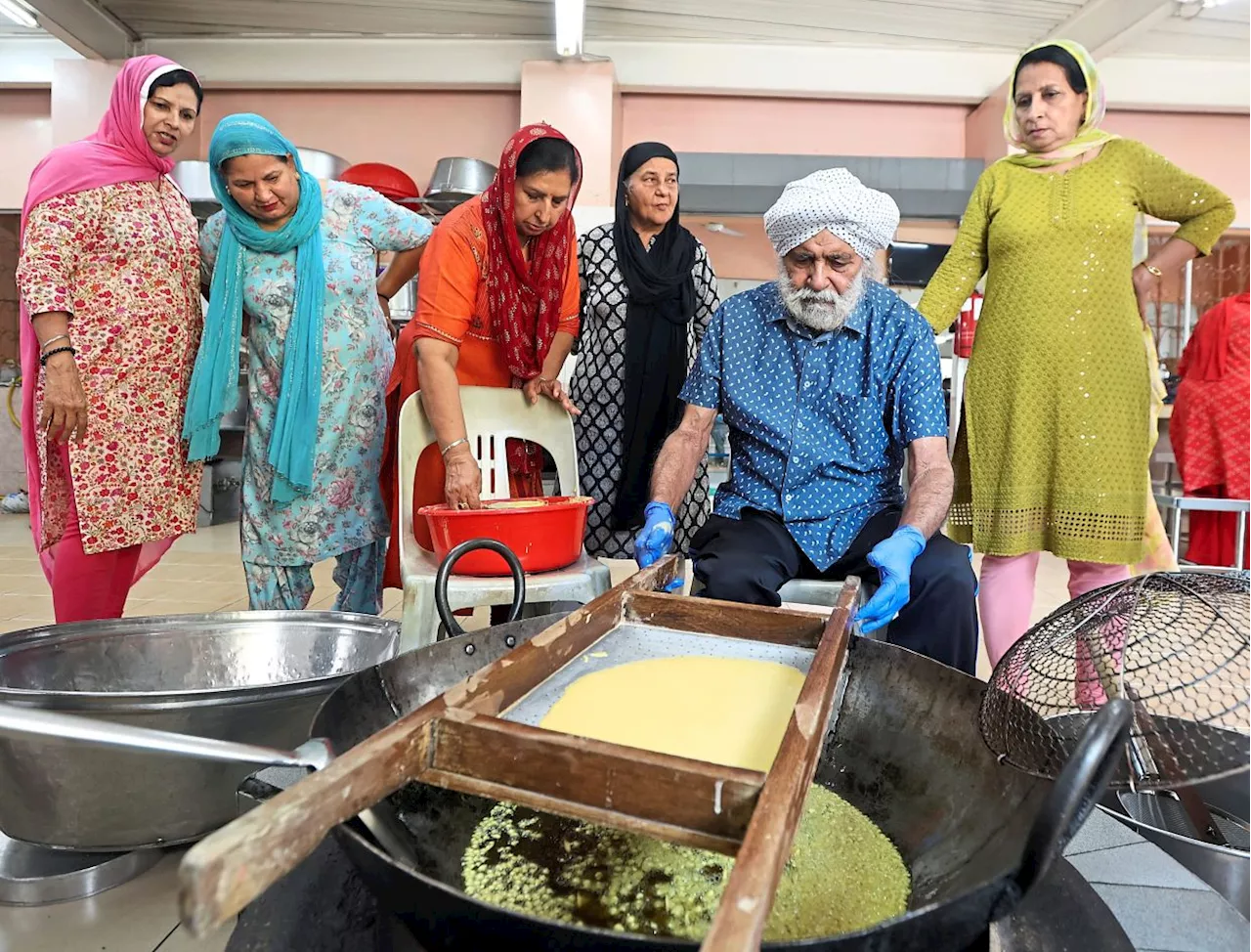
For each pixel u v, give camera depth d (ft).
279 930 1.99
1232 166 17.95
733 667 2.92
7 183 18.76
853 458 4.83
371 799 1.60
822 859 2.23
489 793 1.77
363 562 6.62
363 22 16.79
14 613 8.93
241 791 2.42
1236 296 9.71
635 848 2.22
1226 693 2.09
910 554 3.99
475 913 1.52
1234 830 3.48
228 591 10.41
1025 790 2.11
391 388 6.07
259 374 5.88
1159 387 5.71
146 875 3.78
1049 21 16.01
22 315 5.72
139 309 5.53
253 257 5.72
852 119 18.47
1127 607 2.43
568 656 2.89
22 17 15.44
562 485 6.08
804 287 4.51
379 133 18.44
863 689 2.95
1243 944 2.12
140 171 5.60
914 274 14.25
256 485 5.97
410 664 2.83
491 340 5.94
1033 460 5.53
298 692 3.45
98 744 1.77
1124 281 5.37
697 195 17.20
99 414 5.45
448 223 5.58
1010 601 5.78
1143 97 17.11
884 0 15.35
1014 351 5.54
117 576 5.81
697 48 17.49
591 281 6.75
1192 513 10.18
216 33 17.35
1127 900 2.26
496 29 17.03
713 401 5.20
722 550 4.61
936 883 2.06
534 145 5.36
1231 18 15.11
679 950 1.43
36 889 3.51
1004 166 5.80
